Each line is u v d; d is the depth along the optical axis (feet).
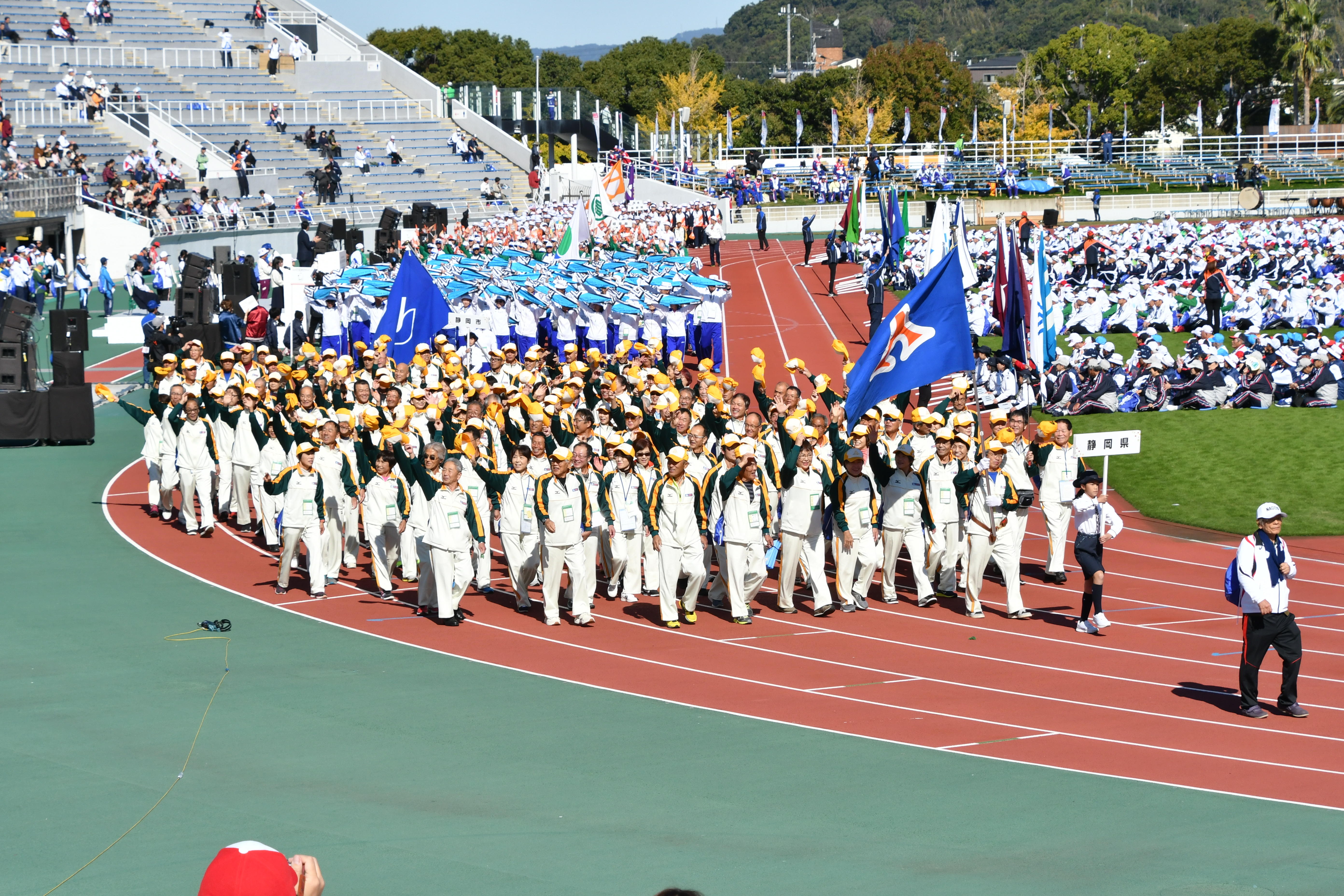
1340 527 78.18
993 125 405.80
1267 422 99.30
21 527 75.36
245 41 249.34
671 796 40.19
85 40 226.38
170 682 50.78
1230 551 74.64
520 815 38.47
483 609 62.49
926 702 50.01
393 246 150.71
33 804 38.50
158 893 32.48
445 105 257.75
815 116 424.87
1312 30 394.52
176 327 110.32
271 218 200.54
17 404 97.04
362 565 70.49
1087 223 255.70
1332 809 39.63
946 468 62.75
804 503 60.54
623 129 297.94
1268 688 52.08
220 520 78.43
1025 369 97.45
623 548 63.21
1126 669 54.49
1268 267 172.45
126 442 99.71
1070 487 67.36
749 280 194.70
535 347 87.35
